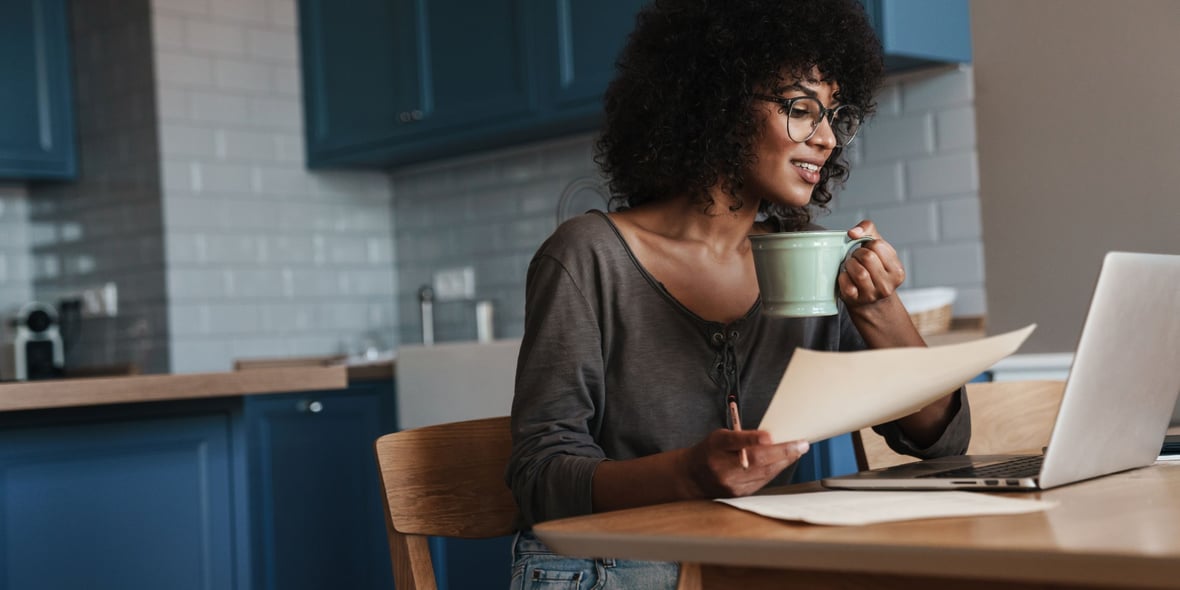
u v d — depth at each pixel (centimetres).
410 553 129
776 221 158
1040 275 210
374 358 407
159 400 225
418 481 132
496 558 268
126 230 425
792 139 134
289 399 324
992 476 106
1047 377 208
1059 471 103
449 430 135
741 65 133
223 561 233
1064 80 204
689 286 137
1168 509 88
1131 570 69
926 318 277
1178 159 192
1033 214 210
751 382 136
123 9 423
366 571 332
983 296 310
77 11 446
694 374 134
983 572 74
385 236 468
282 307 436
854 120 151
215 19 424
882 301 123
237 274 425
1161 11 192
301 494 325
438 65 398
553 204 410
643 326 134
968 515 89
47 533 211
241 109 429
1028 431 168
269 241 434
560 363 131
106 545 218
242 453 237
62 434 214
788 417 97
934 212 320
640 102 145
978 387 166
